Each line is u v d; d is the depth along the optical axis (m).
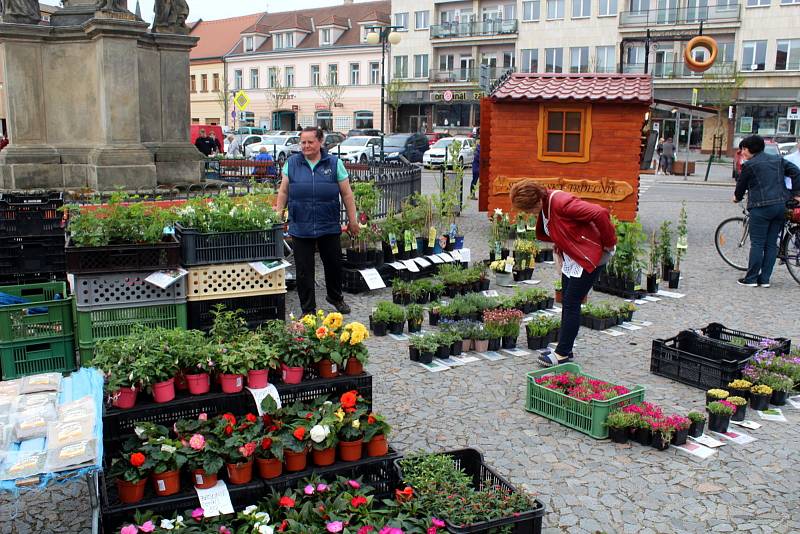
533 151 13.16
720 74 44.66
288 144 40.81
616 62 51.28
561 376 5.64
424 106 60.31
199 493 3.73
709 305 9.05
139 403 4.16
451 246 10.71
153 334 4.49
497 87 13.66
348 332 4.63
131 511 3.58
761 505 4.30
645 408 5.24
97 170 11.20
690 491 4.46
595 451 4.99
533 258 10.43
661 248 10.12
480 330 7.21
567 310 6.53
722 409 5.27
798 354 6.59
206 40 72.69
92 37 11.40
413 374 6.45
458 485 3.88
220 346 4.50
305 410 4.29
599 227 6.20
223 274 6.83
